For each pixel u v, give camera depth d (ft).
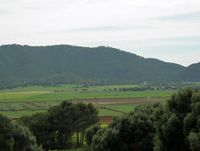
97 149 282.77
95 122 486.79
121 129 271.49
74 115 467.52
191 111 201.77
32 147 281.74
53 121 458.09
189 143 189.47
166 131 201.26
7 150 266.57
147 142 262.47
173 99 211.82
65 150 423.23
